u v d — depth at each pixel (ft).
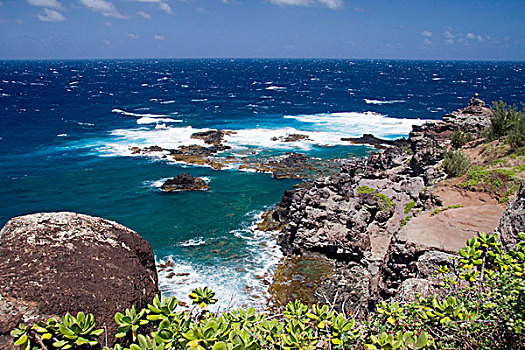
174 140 177.37
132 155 153.69
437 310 15.21
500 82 538.06
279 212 91.61
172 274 70.18
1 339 10.86
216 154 153.99
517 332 13.51
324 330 14.49
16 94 364.17
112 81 554.46
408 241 43.39
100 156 152.66
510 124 73.97
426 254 39.81
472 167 64.95
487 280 16.61
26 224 13.71
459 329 14.43
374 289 51.70
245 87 475.72
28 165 141.28
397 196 75.41
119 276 13.80
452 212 48.49
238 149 161.27
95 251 13.94
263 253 77.20
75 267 13.03
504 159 61.46
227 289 64.39
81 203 108.27
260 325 14.14
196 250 79.97
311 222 70.23
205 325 12.12
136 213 101.35
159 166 140.36
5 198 111.55
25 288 11.91
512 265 15.35
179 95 377.30
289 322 14.26
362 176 90.02
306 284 61.67
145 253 16.16
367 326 15.90
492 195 54.08
